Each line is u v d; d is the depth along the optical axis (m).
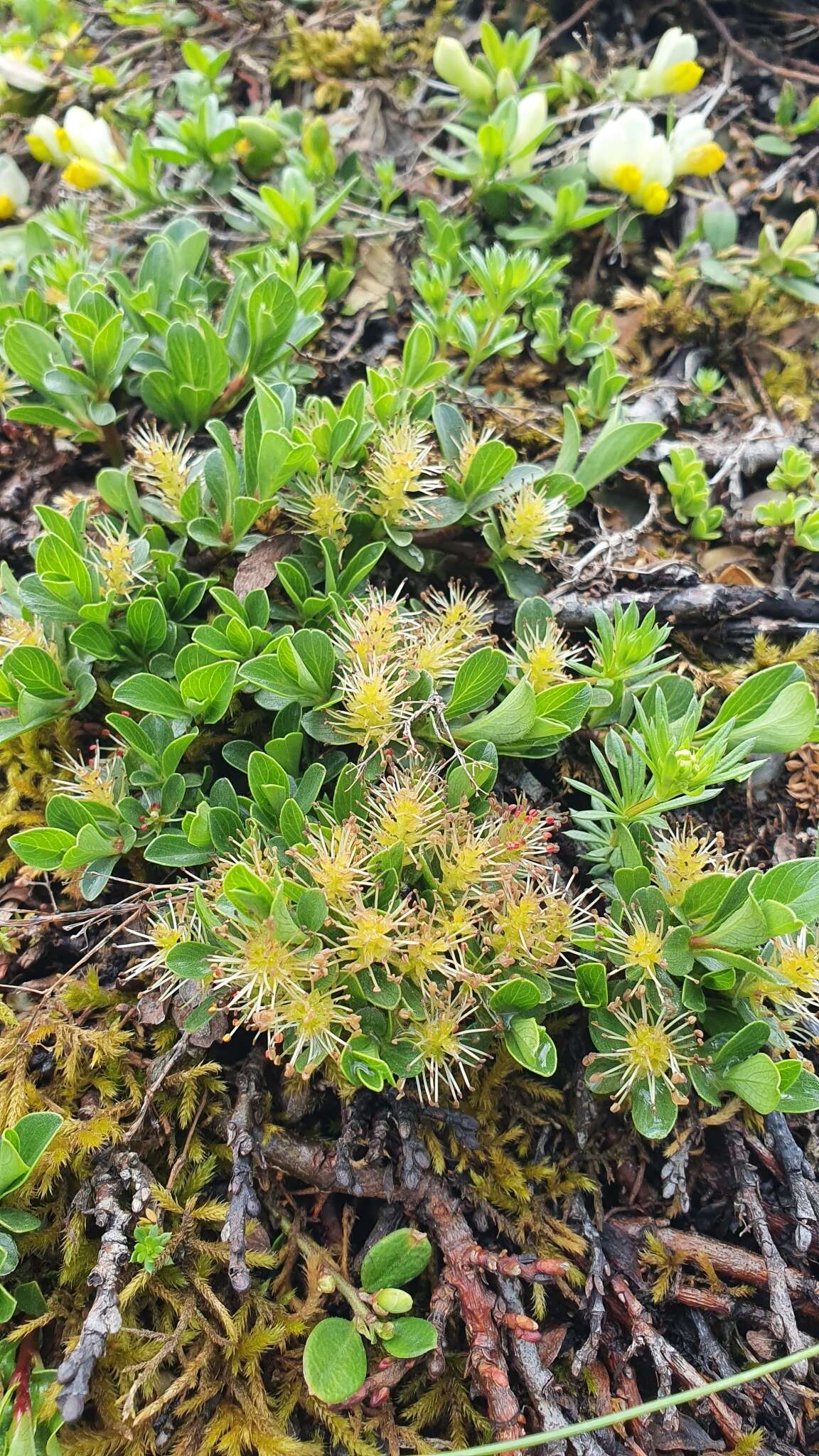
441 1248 0.11
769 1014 0.11
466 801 0.11
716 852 0.12
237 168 0.18
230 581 0.14
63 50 0.20
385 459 0.12
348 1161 0.11
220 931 0.10
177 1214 0.11
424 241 0.17
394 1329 0.10
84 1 0.21
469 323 0.15
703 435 0.16
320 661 0.11
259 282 0.13
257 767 0.11
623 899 0.11
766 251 0.17
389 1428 0.10
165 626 0.12
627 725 0.13
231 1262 0.10
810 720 0.11
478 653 0.11
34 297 0.15
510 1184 0.11
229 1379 0.10
